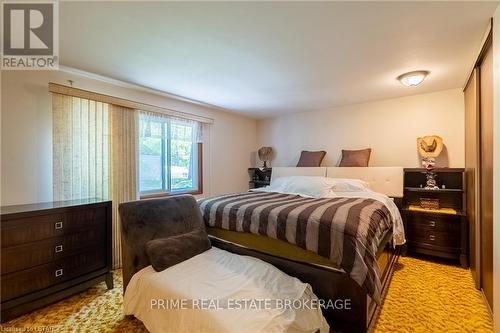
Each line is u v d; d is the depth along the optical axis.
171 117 3.63
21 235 1.84
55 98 2.42
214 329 1.30
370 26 1.77
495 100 1.61
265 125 5.09
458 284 2.38
